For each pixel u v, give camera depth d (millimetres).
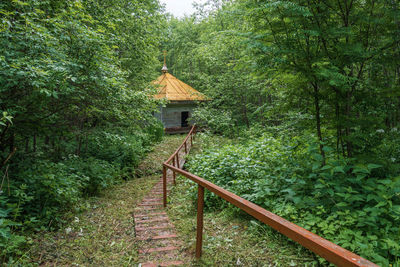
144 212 4680
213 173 5148
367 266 908
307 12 3076
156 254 2916
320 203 3121
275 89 4984
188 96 19953
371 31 3555
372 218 2514
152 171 9547
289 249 2783
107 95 4832
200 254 2717
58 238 3443
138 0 8828
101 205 5191
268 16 3779
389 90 3250
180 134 19047
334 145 4105
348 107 3557
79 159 6539
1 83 3039
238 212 3939
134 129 8656
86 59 4020
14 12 3547
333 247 1091
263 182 3955
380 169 3127
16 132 4285
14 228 3365
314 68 3479
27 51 3543
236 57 12445
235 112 16344
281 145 5844
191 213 4406
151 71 13547
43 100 3896
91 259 2920
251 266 2527
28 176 3971
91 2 6098
